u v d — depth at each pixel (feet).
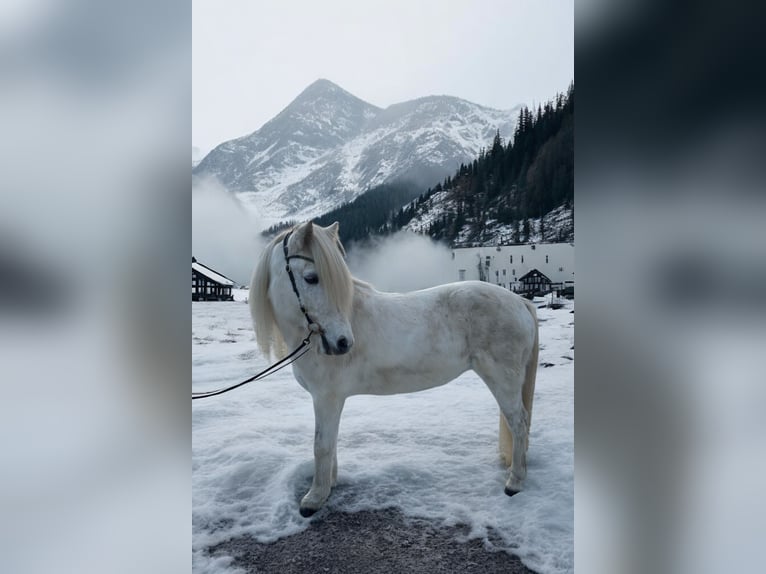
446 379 8.84
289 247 8.00
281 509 8.38
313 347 8.05
